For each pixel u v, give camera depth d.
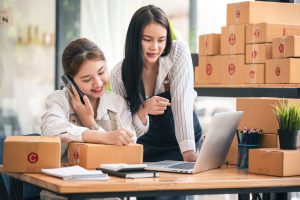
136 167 2.65
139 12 3.25
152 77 3.53
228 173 2.90
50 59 6.95
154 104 3.31
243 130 3.25
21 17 6.88
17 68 6.89
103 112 3.22
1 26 6.87
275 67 4.23
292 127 2.96
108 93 3.30
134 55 3.28
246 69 4.49
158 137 3.71
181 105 3.45
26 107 6.93
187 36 7.02
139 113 3.36
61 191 2.27
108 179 2.50
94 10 7.00
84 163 2.86
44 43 6.94
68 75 3.15
